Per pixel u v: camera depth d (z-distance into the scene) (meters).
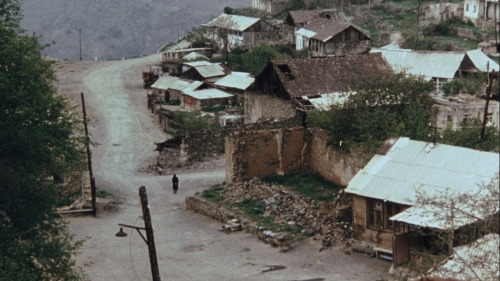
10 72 31.89
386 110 48.97
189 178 58.06
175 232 44.59
